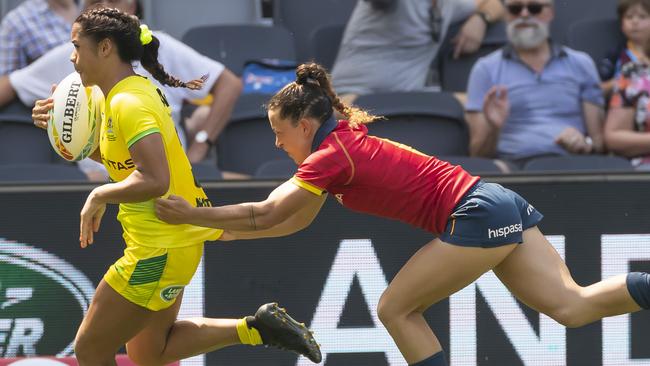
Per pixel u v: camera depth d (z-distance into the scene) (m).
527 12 23.17
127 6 22.72
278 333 15.98
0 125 22.48
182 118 22.28
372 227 18.81
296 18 26.92
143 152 13.95
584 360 18.86
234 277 18.75
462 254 14.97
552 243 18.84
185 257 14.99
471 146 23.23
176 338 16.14
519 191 18.86
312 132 14.95
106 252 18.55
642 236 18.84
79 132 14.64
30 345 18.45
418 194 15.04
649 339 18.88
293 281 18.77
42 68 22.38
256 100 23.20
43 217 18.47
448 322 18.83
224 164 23.03
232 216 14.41
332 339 18.78
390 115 22.72
